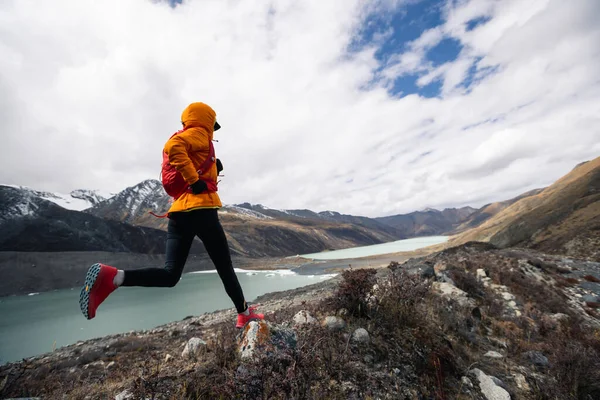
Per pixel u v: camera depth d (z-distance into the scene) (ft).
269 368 9.10
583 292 43.39
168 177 8.32
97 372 21.31
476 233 325.42
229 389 8.50
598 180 209.26
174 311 105.70
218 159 9.59
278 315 17.44
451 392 12.05
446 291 25.48
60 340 81.10
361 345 12.54
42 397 11.81
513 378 14.80
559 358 16.85
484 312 26.55
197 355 11.71
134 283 7.30
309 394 8.93
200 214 8.30
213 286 156.56
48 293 180.14
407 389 11.04
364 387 10.28
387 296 16.05
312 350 10.50
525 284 37.91
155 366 10.99
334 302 15.87
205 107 8.93
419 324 15.19
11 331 93.09
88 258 250.16
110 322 95.96
